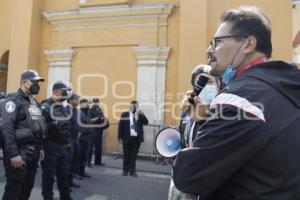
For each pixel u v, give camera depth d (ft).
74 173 26.89
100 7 46.16
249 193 4.35
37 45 49.29
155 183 28.55
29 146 15.03
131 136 31.22
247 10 5.21
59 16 48.16
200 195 4.55
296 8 40.22
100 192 24.32
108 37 46.03
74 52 47.29
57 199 21.20
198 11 42.04
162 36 44.19
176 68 43.37
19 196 15.12
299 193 4.28
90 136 32.17
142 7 44.55
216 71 5.51
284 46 39.58
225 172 4.38
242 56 5.09
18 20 48.91
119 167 35.76
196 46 41.68
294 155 4.37
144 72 43.93
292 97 4.73
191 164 4.53
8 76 48.65
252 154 4.35
